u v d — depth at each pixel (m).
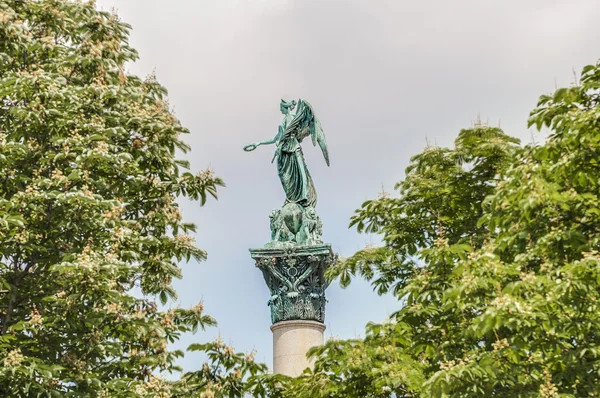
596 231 26.75
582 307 24.95
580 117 25.47
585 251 25.58
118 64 37.47
